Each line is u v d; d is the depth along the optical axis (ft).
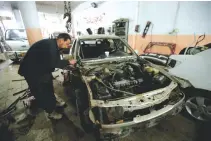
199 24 11.23
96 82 4.63
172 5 12.52
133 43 17.40
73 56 6.51
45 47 4.42
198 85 4.95
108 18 20.68
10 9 24.17
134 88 4.96
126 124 3.54
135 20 16.25
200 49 6.71
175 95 4.61
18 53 14.75
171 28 13.19
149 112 3.98
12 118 5.60
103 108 3.70
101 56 7.04
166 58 6.89
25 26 21.16
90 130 4.50
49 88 5.21
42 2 27.27
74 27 35.40
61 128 5.28
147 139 4.69
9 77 11.43
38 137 4.83
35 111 6.26
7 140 4.45
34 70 4.52
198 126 5.29
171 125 5.41
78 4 28.32
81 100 4.80
